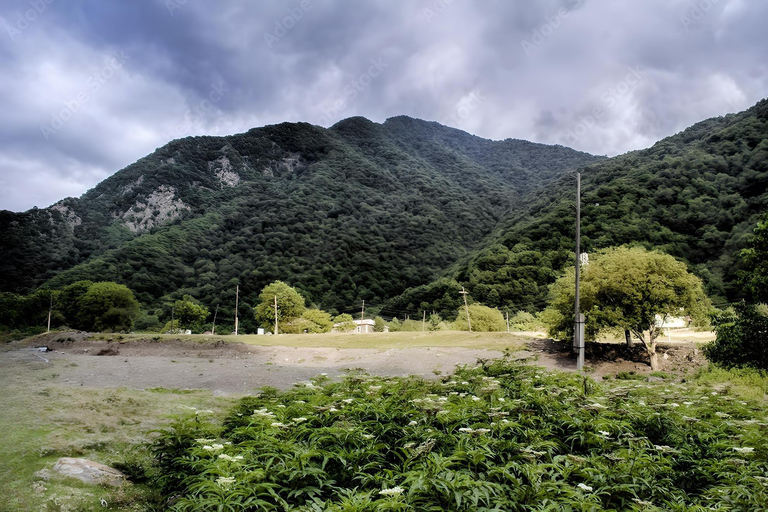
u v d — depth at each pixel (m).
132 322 88.94
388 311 132.38
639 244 92.06
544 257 114.31
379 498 5.77
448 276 142.50
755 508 5.81
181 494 6.73
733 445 7.90
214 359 41.97
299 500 5.79
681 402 11.92
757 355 19.58
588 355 38.59
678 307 34.09
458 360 37.34
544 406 9.30
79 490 6.87
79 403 12.46
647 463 6.77
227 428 9.00
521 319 90.38
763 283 19.02
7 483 6.84
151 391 19.66
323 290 144.75
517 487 5.73
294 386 12.69
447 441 7.23
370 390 10.66
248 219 195.00
